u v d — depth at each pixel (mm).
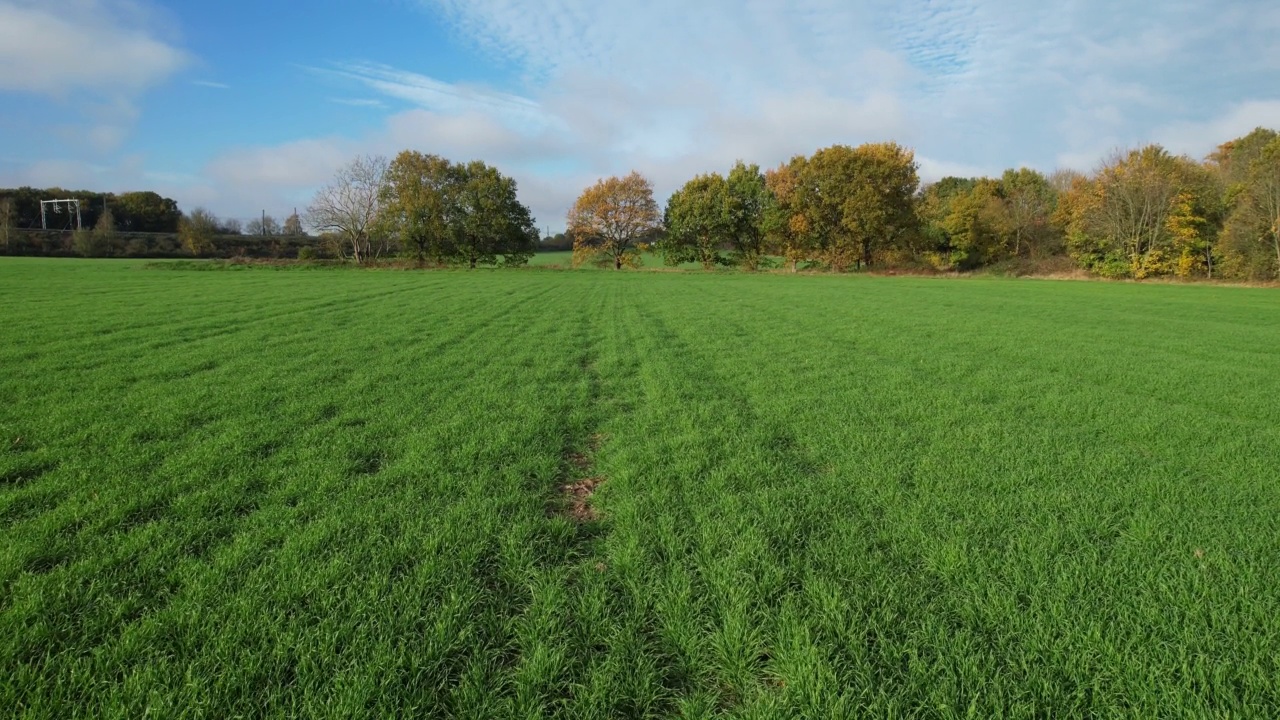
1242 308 25797
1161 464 5852
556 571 3697
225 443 6090
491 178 64812
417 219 62531
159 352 11484
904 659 2951
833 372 10633
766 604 3373
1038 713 2602
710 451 6176
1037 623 3121
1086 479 5375
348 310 20125
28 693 2594
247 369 10117
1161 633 3092
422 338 14211
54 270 42344
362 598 3324
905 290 36719
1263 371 11172
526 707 2596
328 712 2531
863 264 64250
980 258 65875
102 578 3484
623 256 70312
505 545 4020
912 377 10203
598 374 10562
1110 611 3260
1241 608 3312
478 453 5996
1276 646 2977
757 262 66000
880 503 4820
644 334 15836
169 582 3482
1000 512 4633
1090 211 53156
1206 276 48312
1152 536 4207
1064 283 47469
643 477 5375
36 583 3377
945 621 3168
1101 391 9281
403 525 4277
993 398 8812
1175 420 7574
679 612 3248
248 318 17250
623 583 3613
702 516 4520
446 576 3592
